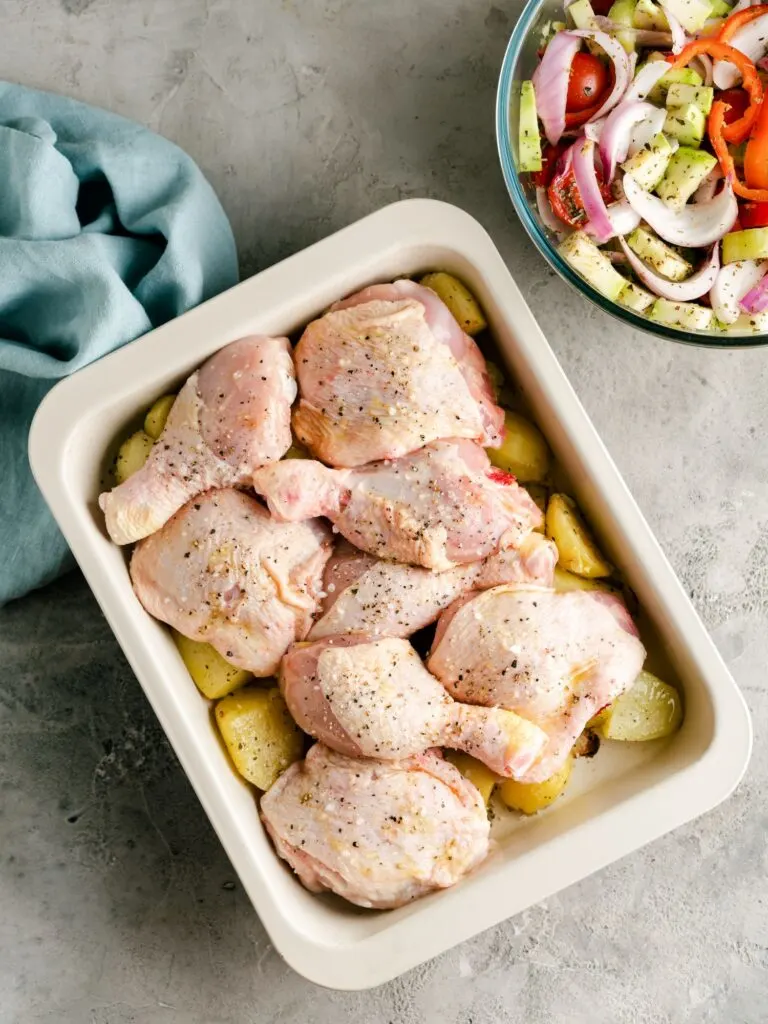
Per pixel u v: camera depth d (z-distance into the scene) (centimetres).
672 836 79
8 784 78
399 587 68
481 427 69
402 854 66
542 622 67
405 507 67
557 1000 78
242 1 77
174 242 72
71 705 78
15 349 71
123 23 77
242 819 67
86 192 77
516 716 67
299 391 69
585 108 71
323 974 65
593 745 72
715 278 71
